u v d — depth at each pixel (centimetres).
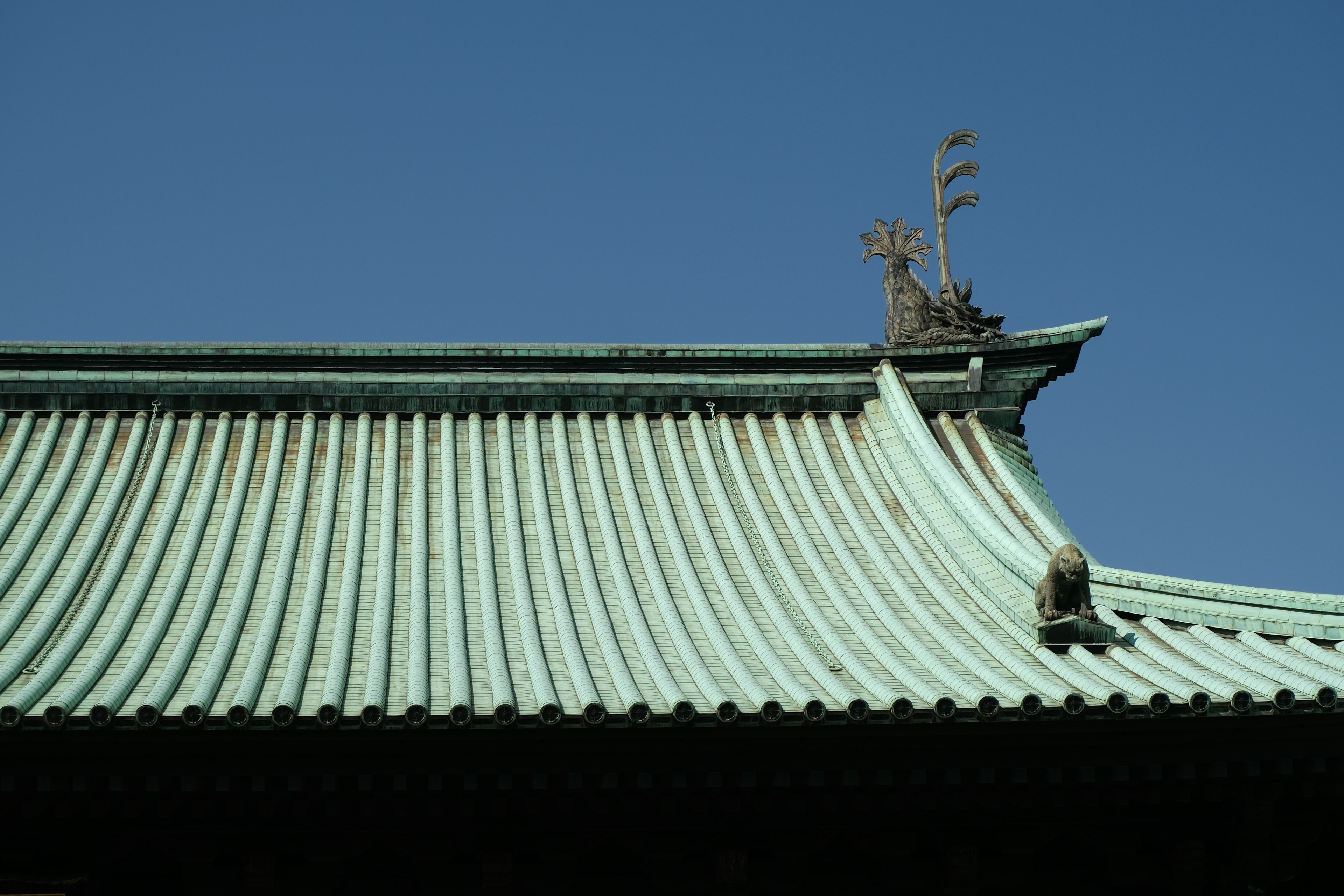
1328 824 1373
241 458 1797
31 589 1480
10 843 1252
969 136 2078
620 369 1962
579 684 1304
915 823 1316
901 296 2039
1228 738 1270
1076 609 1403
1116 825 1340
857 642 1480
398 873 1323
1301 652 1366
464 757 1212
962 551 1653
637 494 1797
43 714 1154
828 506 1808
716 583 1623
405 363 1925
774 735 1224
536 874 1309
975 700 1256
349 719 1174
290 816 1258
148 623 1443
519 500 1769
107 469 1773
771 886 1327
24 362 1856
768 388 1977
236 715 1163
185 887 1278
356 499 1733
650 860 1316
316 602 1499
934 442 1836
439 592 1550
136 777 1181
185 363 1886
